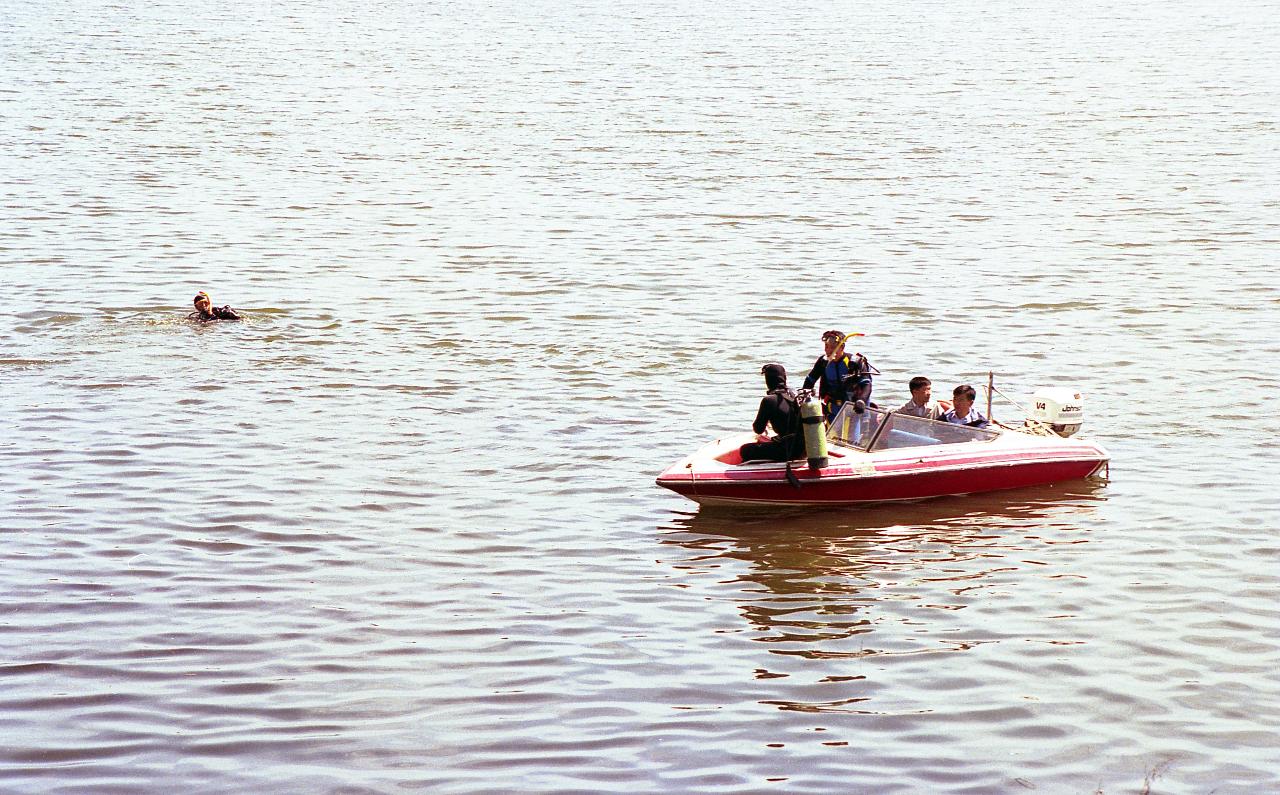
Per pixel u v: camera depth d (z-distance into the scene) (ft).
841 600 46.03
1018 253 100.17
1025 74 214.48
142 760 36.22
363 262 97.50
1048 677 40.73
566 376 71.10
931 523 52.90
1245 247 101.40
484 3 376.89
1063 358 74.08
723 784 35.27
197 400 66.69
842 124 164.66
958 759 36.40
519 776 35.60
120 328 79.20
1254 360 73.36
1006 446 56.18
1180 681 40.40
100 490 54.90
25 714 38.37
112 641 42.60
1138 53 246.27
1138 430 62.80
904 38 278.05
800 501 54.65
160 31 284.82
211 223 109.50
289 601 45.62
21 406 65.10
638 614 44.98
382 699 39.45
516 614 44.91
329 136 156.15
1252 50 250.16
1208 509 53.52
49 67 216.33
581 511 53.83
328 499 54.44
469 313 83.82
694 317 82.74
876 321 81.82
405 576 47.70
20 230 104.63
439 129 161.99
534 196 122.01
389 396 67.82
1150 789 35.01
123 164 134.72
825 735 37.60
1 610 44.50
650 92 194.59
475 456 59.62
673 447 60.95
